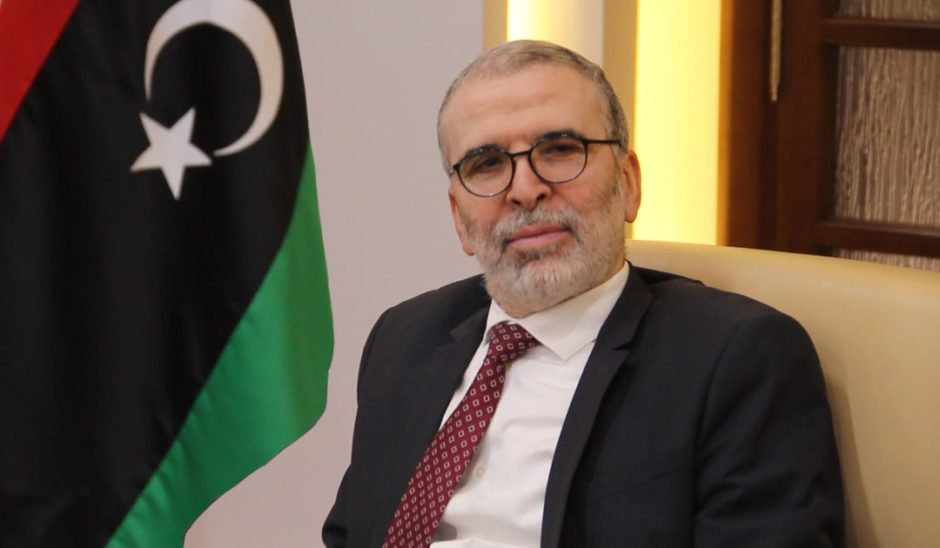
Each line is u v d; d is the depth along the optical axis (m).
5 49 1.56
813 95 2.81
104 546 1.63
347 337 2.71
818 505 1.39
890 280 1.50
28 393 1.59
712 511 1.43
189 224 1.63
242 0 1.62
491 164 1.59
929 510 1.39
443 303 1.82
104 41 1.58
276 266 1.64
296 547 2.80
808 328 1.58
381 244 2.64
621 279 1.64
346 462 2.72
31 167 1.57
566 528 1.47
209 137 1.63
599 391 1.51
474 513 1.58
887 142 2.76
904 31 2.65
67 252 1.60
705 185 2.95
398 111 2.57
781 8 2.81
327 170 2.68
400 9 2.54
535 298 1.58
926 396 1.40
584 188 1.56
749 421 1.43
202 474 1.66
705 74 2.89
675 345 1.52
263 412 1.64
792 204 2.87
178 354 1.64
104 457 1.63
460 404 1.64
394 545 1.63
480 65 1.62
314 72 2.65
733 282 1.71
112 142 1.59
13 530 1.61
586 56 2.53
